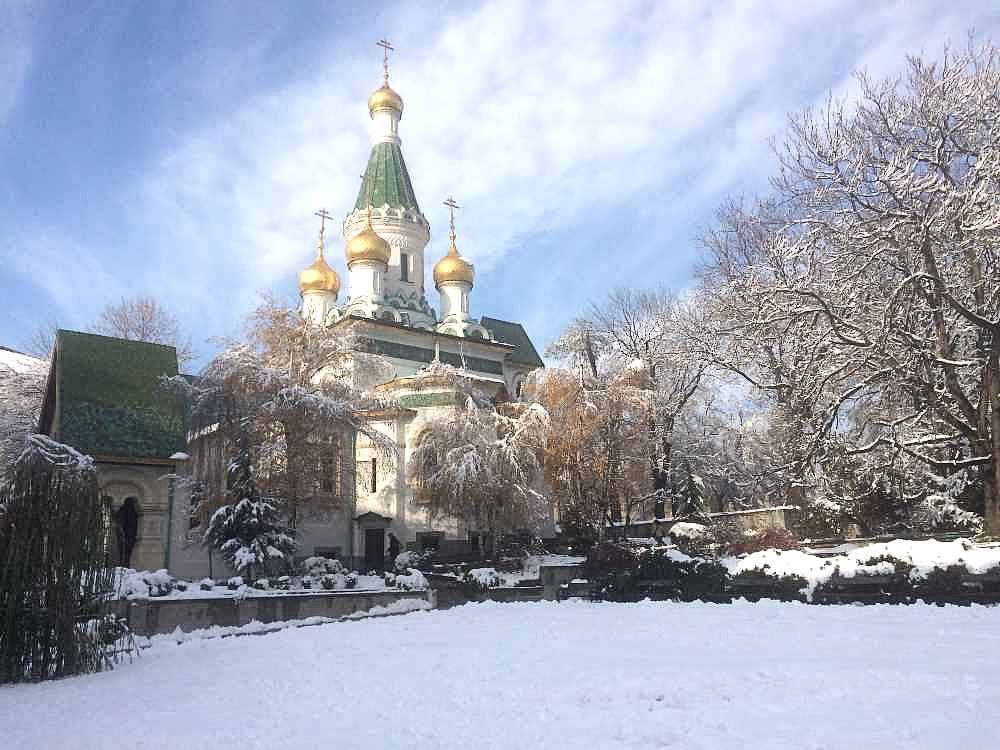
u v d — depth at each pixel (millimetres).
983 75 25781
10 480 13633
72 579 13516
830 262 26531
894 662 9602
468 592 27938
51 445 14086
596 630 15211
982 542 21516
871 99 26859
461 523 40344
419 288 54844
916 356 25688
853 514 29312
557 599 24922
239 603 21281
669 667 10062
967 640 11375
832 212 27172
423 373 42344
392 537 40688
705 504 45469
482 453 35562
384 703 8812
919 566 17812
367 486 42562
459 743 6820
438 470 36594
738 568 21141
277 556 29062
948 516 27719
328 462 35031
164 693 10703
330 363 37750
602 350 52125
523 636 14797
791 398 29625
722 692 8227
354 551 41000
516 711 7945
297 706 9008
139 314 59875
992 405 23641
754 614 16812
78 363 37219
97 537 14125
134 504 34781
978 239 24406
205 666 13367
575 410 37531
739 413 46750
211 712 9023
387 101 57656
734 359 34125
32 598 13133
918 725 6488
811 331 26891
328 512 36750
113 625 14867
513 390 54719
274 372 31891
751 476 38156
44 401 40469
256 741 7367
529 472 37406
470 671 10727
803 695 7883
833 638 12180
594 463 36688
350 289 51156
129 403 36594
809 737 6324
